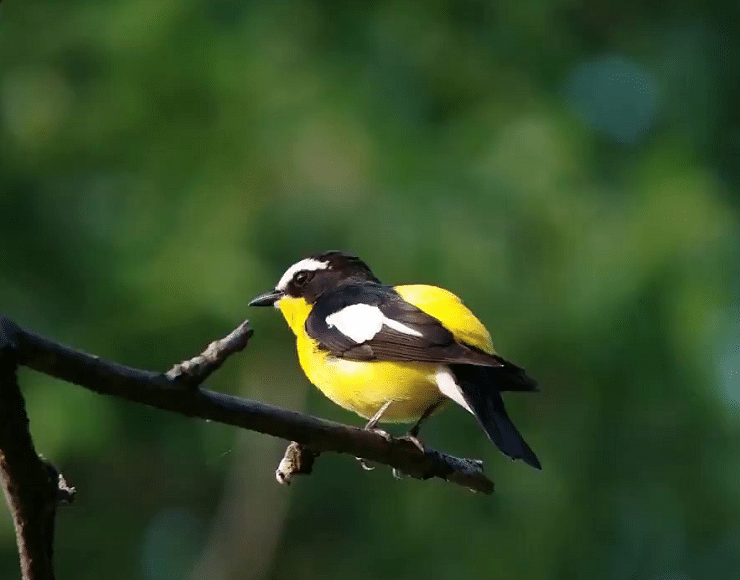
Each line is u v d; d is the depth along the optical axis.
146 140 14.73
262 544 15.17
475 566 13.73
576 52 16.31
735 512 14.27
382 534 14.38
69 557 15.03
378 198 14.37
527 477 13.90
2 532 12.66
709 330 13.74
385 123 14.87
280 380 14.81
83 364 4.01
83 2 14.95
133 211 14.51
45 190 14.65
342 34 15.51
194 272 13.71
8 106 14.77
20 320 14.08
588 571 13.96
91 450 13.33
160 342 13.88
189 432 14.70
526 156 14.38
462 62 15.56
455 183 14.38
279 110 14.73
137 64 14.64
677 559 14.32
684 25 16.86
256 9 15.30
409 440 5.63
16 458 3.85
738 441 14.29
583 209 14.18
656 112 16.31
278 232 14.42
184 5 14.79
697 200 14.20
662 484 14.18
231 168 14.56
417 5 15.84
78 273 14.23
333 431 5.02
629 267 13.68
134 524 15.32
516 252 14.05
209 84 14.80
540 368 13.98
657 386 13.77
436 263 13.91
